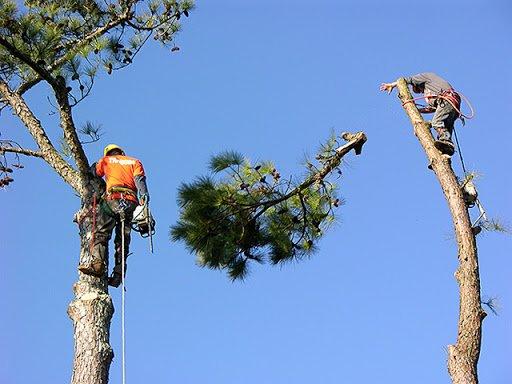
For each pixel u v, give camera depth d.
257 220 13.13
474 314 9.50
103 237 10.66
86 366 10.01
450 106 11.20
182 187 12.71
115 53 12.42
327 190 12.95
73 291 10.64
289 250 13.32
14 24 11.81
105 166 10.91
